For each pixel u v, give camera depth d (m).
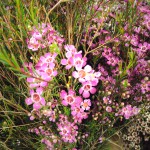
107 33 0.21
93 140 0.20
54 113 0.17
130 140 0.22
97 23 0.20
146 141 0.23
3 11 0.17
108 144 0.22
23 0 0.17
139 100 0.20
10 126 0.17
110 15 0.21
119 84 0.17
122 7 0.22
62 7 0.19
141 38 0.22
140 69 0.19
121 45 0.20
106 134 0.21
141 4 0.21
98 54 0.19
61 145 0.18
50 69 0.14
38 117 0.17
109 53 0.19
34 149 0.20
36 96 0.14
